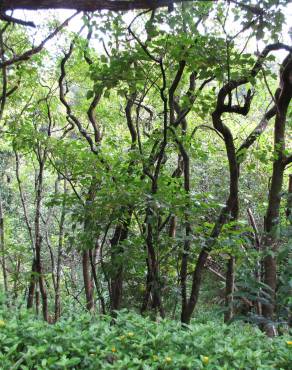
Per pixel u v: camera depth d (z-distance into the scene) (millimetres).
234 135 8609
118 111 8312
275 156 5145
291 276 4309
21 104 7762
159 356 3295
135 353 3414
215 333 3713
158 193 4750
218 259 7383
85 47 5453
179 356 3201
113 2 2828
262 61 4246
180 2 3068
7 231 10469
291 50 4164
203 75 4379
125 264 5043
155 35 3848
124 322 3916
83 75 7625
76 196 5160
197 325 3867
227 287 5375
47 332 3510
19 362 3121
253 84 4297
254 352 3334
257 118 8641
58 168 5684
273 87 7672
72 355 3381
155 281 4965
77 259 10922
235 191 4820
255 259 5199
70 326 3725
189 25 3775
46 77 7918
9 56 5957
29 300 6285
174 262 5430
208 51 4121
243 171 8484
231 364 3297
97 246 6363
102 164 5008
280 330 4859
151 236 4805
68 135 8609
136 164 5250
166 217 5512
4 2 2770
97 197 5074
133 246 5105
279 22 3404
